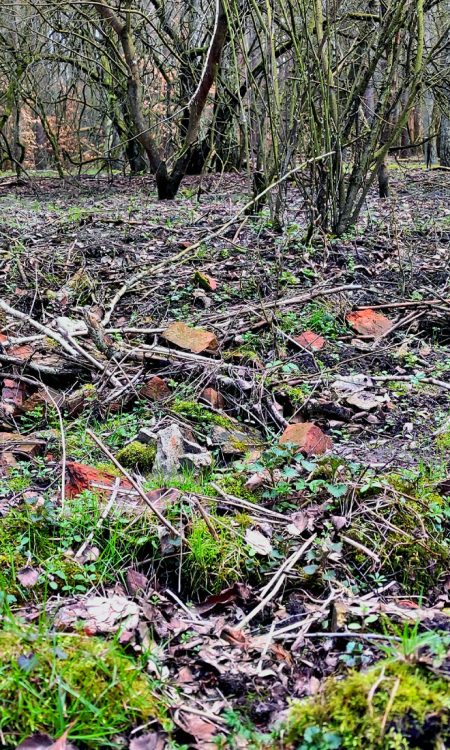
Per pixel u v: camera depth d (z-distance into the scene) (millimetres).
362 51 8258
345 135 7742
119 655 2201
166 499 3143
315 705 2014
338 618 2553
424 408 4438
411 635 2211
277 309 5625
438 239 7719
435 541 2982
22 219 9094
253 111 8070
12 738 1895
